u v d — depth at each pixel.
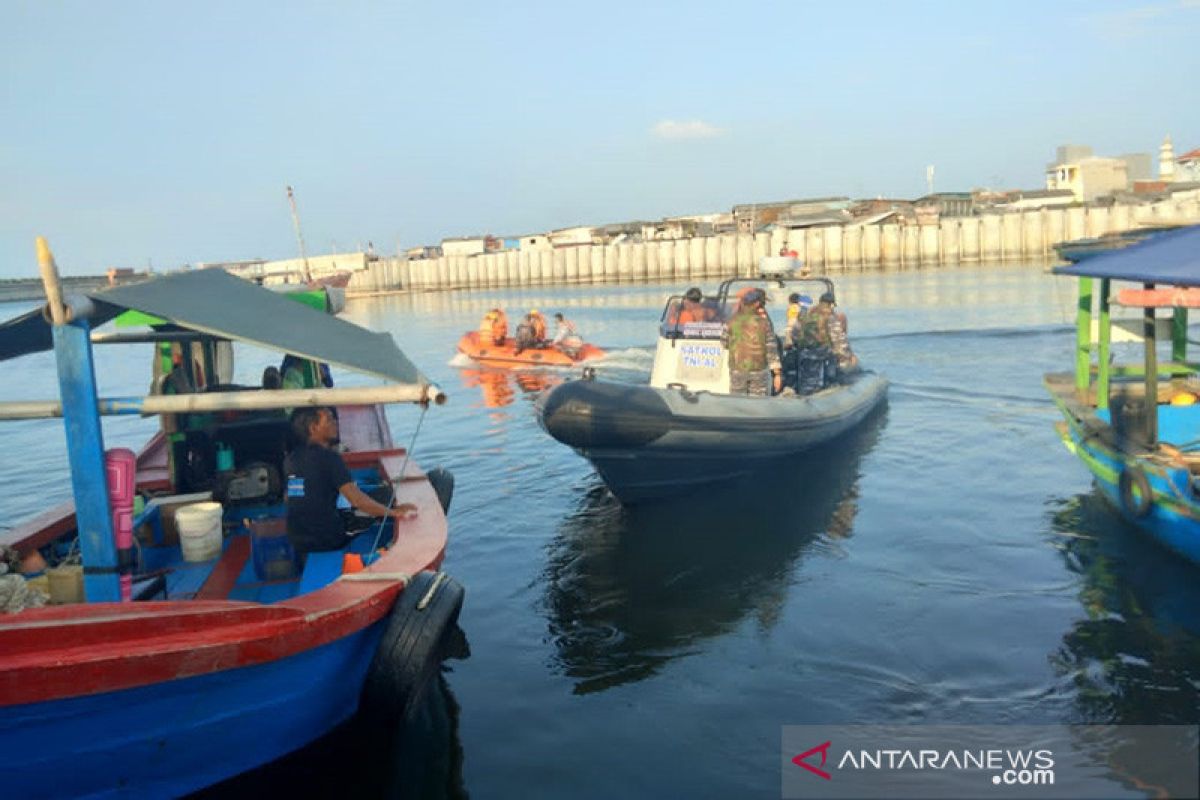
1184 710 4.87
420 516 6.41
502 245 93.06
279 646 4.18
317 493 5.93
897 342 21.81
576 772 4.77
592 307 44.31
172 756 4.22
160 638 3.96
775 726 5.09
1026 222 54.84
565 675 5.89
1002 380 16.08
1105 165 72.19
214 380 8.34
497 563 8.05
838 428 11.77
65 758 3.92
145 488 7.48
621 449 8.98
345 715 4.98
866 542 7.96
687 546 8.18
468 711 5.48
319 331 5.29
